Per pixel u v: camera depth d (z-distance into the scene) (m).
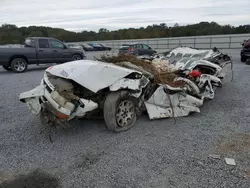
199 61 5.90
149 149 3.36
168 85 4.48
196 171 2.81
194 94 4.97
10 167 2.96
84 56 13.88
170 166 2.92
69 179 2.71
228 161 3.01
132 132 3.95
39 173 2.83
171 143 3.54
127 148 3.40
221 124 4.26
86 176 2.76
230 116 4.68
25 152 3.33
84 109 3.58
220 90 6.83
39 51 11.93
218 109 5.15
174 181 2.63
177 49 7.37
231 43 26.81
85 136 3.83
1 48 10.94
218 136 3.76
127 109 4.06
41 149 3.41
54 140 3.70
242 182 2.59
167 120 4.49
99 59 5.09
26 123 4.43
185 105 4.75
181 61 6.12
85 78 3.71
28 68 13.26
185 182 2.61
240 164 2.94
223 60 7.04
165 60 6.13
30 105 3.75
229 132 3.90
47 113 3.58
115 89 3.75
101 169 2.89
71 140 3.69
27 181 2.68
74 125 4.27
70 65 4.21
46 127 4.18
